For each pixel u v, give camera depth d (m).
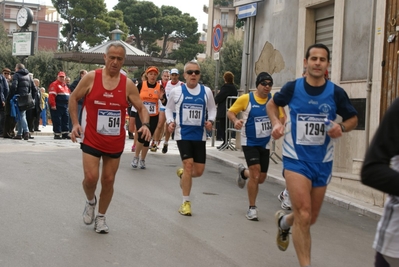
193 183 10.10
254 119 7.50
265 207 8.39
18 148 13.44
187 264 5.27
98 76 5.91
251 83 16.03
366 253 6.27
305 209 4.81
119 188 8.94
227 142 15.38
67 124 17.59
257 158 7.43
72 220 6.64
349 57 11.45
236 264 5.39
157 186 9.39
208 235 6.43
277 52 14.48
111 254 5.43
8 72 17.95
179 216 7.28
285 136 5.11
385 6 9.98
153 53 75.19
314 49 4.99
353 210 8.63
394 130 2.87
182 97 7.59
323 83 5.07
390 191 2.80
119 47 5.88
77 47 61.78
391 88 9.79
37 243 5.62
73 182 9.02
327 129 4.86
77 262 5.11
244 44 16.28
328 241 6.73
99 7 61.12
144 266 5.12
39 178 9.19
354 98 11.03
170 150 15.32
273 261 5.60
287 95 5.08
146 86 11.98
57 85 17.19
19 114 16.22
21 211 6.88
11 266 4.89
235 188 9.88
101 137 5.90
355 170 9.78
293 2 13.77
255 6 15.52
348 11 11.51
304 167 4.96
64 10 62.22
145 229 6.47
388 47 9.90
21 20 24.03
